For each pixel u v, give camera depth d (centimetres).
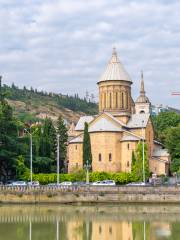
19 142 12500
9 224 6919
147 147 13200
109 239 5616
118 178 12394
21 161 12038
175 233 6016
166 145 14312
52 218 7650
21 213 8381
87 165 11869
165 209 9019
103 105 14588
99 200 9956
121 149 13238
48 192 10056
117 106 14400
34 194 10050
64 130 15750
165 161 13800
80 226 6694
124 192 9900
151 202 9806
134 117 14288
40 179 12175
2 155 11494
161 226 6669
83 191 10031
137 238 5662
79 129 15200
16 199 10038
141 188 9875
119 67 14638
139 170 12400
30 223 7025
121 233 6053
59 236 5841
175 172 13350
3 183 11362
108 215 8056
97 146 13225
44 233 6072
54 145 15212
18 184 10662
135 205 9750
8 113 12150
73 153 13800
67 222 7125
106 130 13162
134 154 12762
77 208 9269
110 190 9956
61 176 12431
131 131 13975
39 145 13662
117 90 14438
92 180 12375
